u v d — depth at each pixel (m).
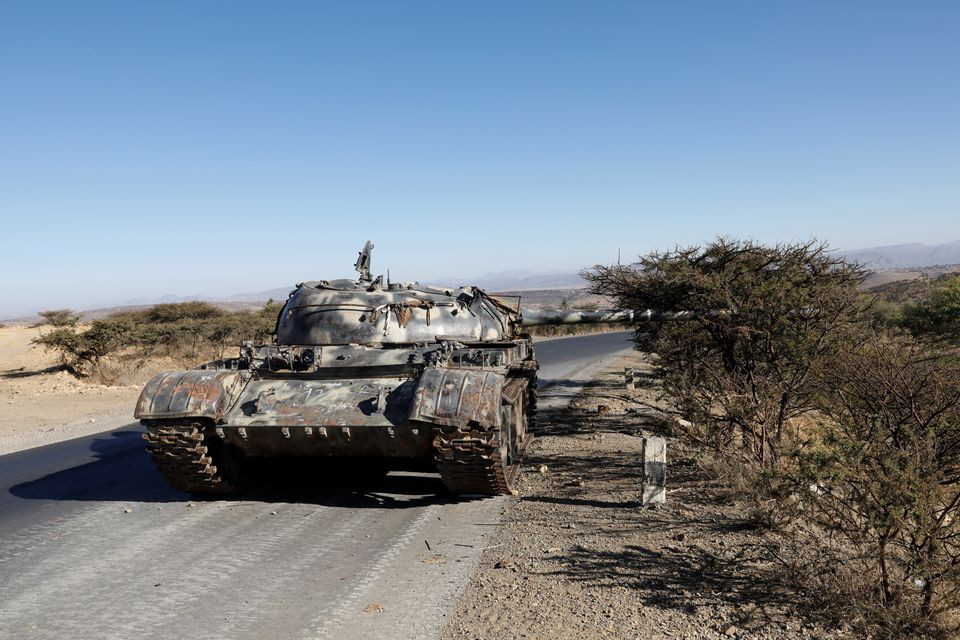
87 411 16.95
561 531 7.15
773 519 6.96
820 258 10.55
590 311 12.68
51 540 7.15
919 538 5.18
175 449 7.99
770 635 4.80
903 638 4.74
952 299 16.88
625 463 10.28
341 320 9.68
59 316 36.97
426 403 7.45
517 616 5.16
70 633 5.05
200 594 5.73
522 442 10.96
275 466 9.80
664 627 4.94
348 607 5.42
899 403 5.55
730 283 10.20
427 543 6.93
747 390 9.22
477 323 10.42
